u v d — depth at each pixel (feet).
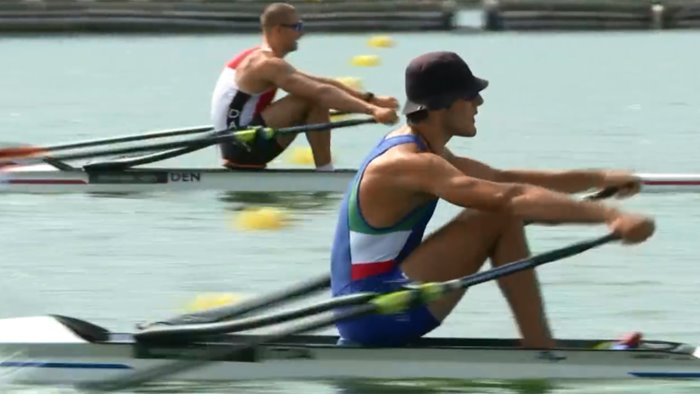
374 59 379.76
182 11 527.40
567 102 289.53
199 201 162.61
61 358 86.99
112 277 123.65
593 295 115.96
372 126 243.19
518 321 86.22
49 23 524.93
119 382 86.74
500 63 400.47
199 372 87.61
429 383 86.38
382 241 84.64
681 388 84.79
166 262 129.80
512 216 82.17
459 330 104.37
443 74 82.89
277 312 90.79
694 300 113.80
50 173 168.45
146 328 86.58
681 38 491.72
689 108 273.75
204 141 161.58
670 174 165.99
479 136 228.63
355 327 86.94
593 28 532.32
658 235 140.46
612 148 212.02
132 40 495.41
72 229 146.20
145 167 185.57
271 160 170.30
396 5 530.27
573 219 80.64
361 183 84.43
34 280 122.42
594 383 85.71
